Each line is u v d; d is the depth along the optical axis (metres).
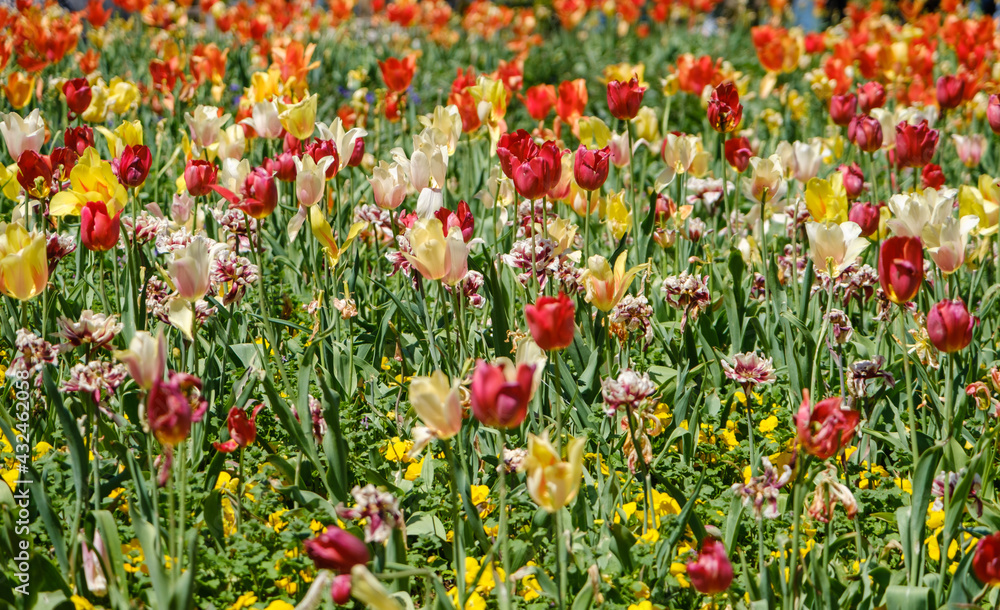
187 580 2.23
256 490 3.07
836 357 3.31
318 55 11.45
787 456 3.26
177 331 3.61
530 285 3.70
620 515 2.93
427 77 11.41
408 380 3.82
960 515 2.53
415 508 3.07
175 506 2.91
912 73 7.69
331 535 2.10
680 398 3.54
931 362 3.51
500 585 2.32
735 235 5.39
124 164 3.65
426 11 15.12
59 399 2.55
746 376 3.01
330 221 4.79
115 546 2.44
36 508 2.92
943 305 2.65
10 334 3.68
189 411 2.12
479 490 3.10
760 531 2.51
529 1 19.34
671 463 3.39
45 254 2.67
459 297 3.61
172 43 7.18
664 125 6.44
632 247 4.84
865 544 2.98
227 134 4.67
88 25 11.98
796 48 7.96
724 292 4.11
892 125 5.52
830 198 3.71
